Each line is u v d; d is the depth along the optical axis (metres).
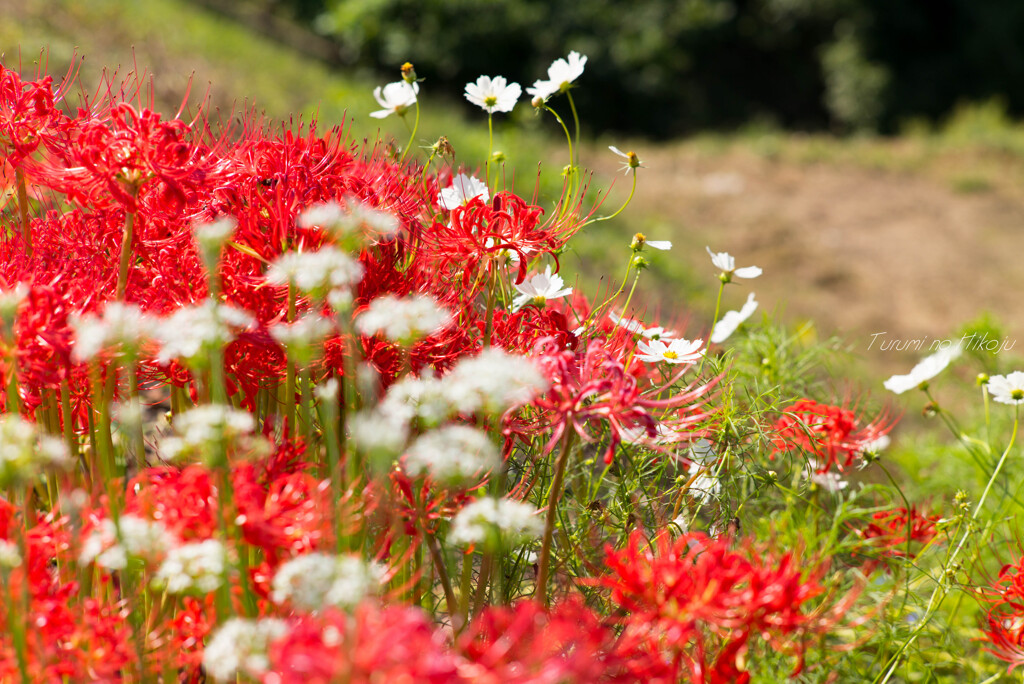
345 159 1.88
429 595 1.71
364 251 1.67
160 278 1.66
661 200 10.21
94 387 1.52
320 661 0.95
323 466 1.65
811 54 20.94
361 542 1.60
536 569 1.89
